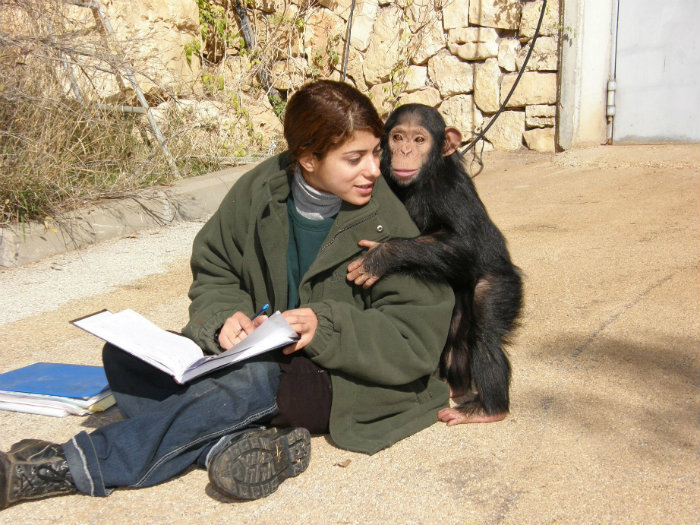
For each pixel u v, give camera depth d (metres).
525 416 2.12
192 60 5.16
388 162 2.30
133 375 1.91
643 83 5.34
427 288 2.02
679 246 3.27
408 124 2.23
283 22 5.64
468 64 5.70
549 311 2.72
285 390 1.93
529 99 5.55
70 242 3.60
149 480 1.84
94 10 4.44
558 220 3.86
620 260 3.15
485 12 5.52
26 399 2.18
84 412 2.16
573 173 4.93
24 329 2.69
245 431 1.90
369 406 2.00
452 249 2.06
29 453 1.80
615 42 5.35
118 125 4.37
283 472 1.85
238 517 1.78
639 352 2.41
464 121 5.81
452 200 2.21
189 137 4.80
